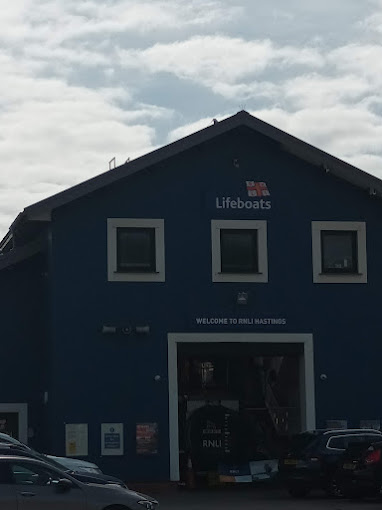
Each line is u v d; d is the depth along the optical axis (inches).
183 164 1179.3
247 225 1184.2
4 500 628.4
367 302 1205.1
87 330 1133.7
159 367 1144.8
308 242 1198.9
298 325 1182.9
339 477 964.0
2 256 1214.9
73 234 1143.0
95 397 1125.7
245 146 1198.3
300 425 1190.9
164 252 1161.4
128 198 1161.4
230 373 1253.7
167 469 1128.2
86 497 646.5
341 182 1216.2
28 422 1203.9
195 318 1159.0
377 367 1198.3
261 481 1171.3
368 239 1214.3
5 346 1212.5
